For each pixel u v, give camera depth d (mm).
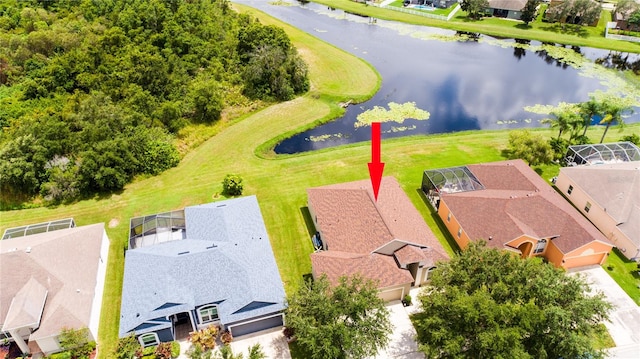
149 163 50688
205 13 81312
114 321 33344
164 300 30422
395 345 31531
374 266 33781
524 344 26875
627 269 37906
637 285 36250
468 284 29047
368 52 89062
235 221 38125
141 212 44625
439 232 42219
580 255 37094
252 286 31688
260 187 48406
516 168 45094
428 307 28875
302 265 38375
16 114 55000
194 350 28156
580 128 52906
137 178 49875
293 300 29234
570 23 104375
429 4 119875
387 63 84000
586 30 100812
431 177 45531
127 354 29031
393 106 67875
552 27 102750
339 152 55125
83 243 36281
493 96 71812
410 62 84938
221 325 32031
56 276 32656
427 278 35875
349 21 108625
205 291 31359
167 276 31797
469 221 39375
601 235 37688
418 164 52531
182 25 73625
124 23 71188
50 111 54438
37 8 82062
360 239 36188
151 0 75438
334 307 27531
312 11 116500
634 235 38469
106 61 63406
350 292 28750
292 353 30906
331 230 38250
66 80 60656
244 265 33031
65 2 86375
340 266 33656
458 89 74062
